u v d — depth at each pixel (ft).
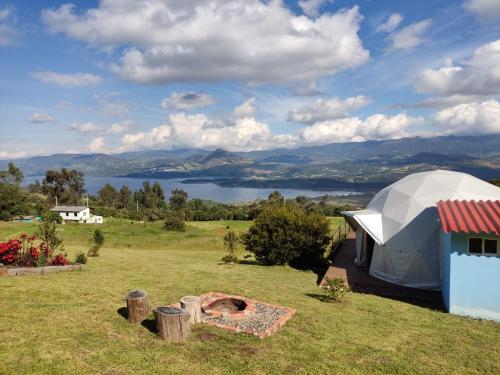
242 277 49.47
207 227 171.83
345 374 20.38
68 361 18.99
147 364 19.52
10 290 31.35
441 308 38.83
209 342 23.11
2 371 17.37
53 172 332.39
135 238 125.39
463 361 23.97
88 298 30.99
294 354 22.40
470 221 36.35
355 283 48.55
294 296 38.52
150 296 33.42
